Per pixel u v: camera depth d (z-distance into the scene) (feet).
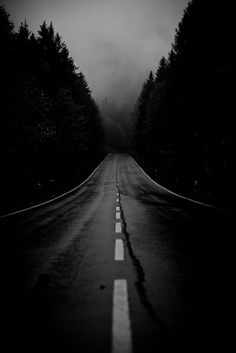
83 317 9.70
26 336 8.58
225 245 19.88
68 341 8.29
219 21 61.72
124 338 8.40
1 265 15.72
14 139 59.57
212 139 64.90
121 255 17.43
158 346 8.02
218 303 10.77
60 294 11.67
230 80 53.01
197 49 73.72
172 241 21.12
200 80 69.97
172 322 9.34
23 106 60.85
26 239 22.45
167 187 89.81
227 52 58.03
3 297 11.43
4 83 56.39
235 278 13.48
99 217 33.71
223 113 55.98
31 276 13.92
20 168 71.51
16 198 60.64
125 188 86.22
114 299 11.10
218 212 37.22
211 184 66.54
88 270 14.75
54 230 26.17
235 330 8.89
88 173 155.33
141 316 9.73
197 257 16.96
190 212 37.27
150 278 13.46
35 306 10.59
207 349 7.91
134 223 29.14
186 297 11.29
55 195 69.67
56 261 16.42
